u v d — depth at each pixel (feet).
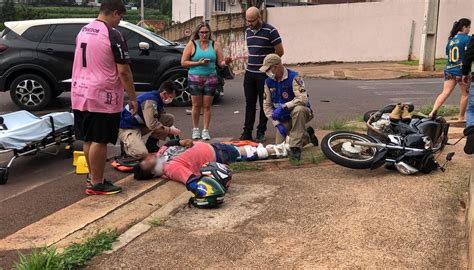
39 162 21.59
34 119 20.77
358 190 15.62
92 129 15.84
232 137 25.14
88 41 15.38
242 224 13.50
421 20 67.00
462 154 19.42
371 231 12.64
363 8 68.54
